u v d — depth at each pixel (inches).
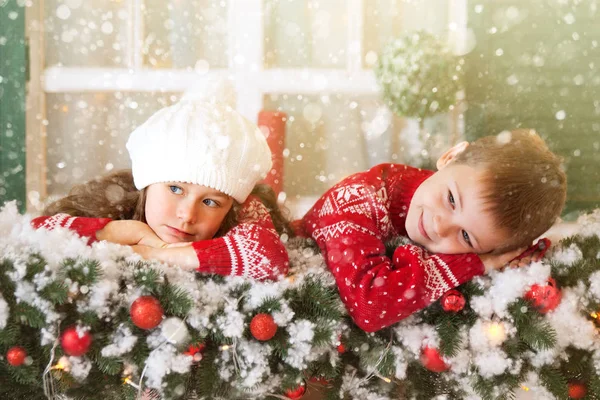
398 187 51.3
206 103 45.5
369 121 99.7
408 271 40.3
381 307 38.9
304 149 99.1
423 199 44.1
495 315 40.7
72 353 34.5
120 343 35.3
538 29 99.3
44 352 35.0
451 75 90.6
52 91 91.8
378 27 99.9
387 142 99.8
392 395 42.6
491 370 40.1
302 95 98.0
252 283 39.1
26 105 87.9
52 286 34.0
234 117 45.4
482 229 41.2
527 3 98.9
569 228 87.7
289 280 39.7
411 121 99.7
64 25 92.3
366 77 98.2
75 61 93.0
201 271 39.2
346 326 40.1
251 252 39.3
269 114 90.4
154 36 95.0
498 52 91.7
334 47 98.8
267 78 96.2
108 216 47.7
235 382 38.1
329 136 99.3
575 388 43.2
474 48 99.1
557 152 100.3
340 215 45.6
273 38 97.8
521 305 40.3
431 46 89.9
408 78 89.4
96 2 92.7
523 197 41.3
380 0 99.4
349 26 98.3
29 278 34.5
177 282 37.4
